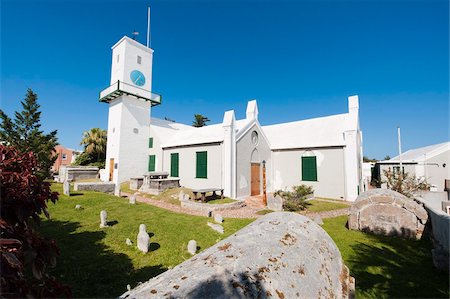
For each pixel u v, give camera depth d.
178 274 2.24
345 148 19.20
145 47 27.27
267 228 3.35
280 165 22.88
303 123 25.23
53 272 5.48
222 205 13.99
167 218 10.74
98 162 35.53
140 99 26.38
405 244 8.38
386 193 9.77
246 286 2.06
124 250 7.16
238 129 19.94
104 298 4.74
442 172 25.16
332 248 3.72
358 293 5.28
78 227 8.71
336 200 18.73
